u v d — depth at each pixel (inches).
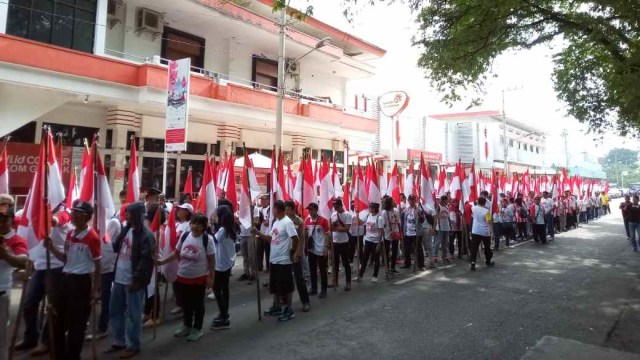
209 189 297.0
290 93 858.1
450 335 220.8
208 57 728.3
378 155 1106.1
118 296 198.1
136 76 550.6
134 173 261.1
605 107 449.4
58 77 479.5
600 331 230.1
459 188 477.7
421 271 395.2
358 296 301.3
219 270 230.8
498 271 393.7
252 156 595.5
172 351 197.8
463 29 383.2
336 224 322.3
